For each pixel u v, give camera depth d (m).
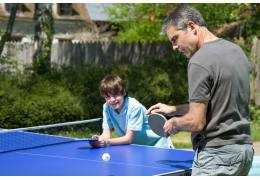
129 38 17.41
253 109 14.12
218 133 4.42
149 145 6.18
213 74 4.35
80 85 13.78
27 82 13.70
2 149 5.88
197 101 4.36
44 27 15.05
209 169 4.46
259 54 14.75
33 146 6.02
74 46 15.63
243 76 4.48
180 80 14.25
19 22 22.33
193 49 4.55
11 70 14.53
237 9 15.11
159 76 14.11
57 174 4.69
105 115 6.21
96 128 12.98
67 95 13.33
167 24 4.59
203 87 4.35
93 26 23.36
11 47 14.87
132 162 5.12
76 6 24.31
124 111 5.98
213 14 15.30
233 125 4.42
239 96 4.45
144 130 6.12
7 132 6.91
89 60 15.56
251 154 4.57
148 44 15.21
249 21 14.91
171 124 4.46
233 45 4.53
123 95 5.96
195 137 4.58
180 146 11.36
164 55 14.84
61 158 5.35
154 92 14.00
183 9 4.57
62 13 24.47
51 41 15.04
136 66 14.54
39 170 4.84
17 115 12.88
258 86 14.43
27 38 19.66
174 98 14.15
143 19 17.16
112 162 5.14
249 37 14.91
